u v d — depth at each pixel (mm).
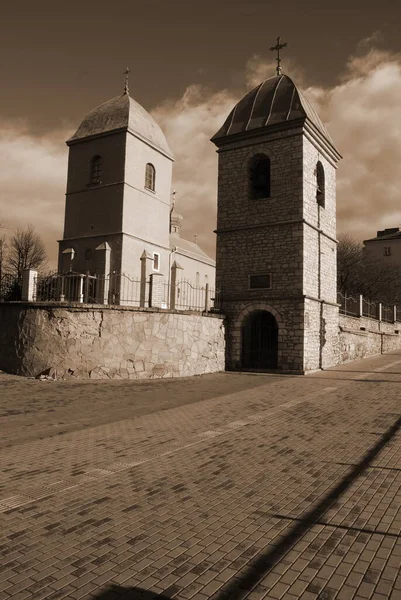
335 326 23141
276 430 8883
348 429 8820
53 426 9438
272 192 20891
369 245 66062
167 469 6578
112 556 4078
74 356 16172
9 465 6805
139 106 31359
